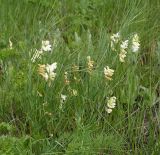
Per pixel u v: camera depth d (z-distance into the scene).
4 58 0.69
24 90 0.63
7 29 0.78
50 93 0.62
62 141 0.59
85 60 0.68
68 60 0.68
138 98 0.67
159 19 0.81
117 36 0.70
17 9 0.82
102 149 0.58
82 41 0.76
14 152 0.55
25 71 0.66
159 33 0.78
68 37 0.78
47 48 0.66
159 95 0.67
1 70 0.70
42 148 0.58
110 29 0.80
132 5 0.80
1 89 0.65
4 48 0.72
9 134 0.61
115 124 0.62
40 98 0.62
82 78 0.67
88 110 0.63
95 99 0.63
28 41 0.73
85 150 0.56
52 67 0.62
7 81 0.65
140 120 0.63
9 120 0.64
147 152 0.59
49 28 0.77
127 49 0.69
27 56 0.69
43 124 0.61
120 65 0.68
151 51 0.75
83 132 0.57
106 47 0.70
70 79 0.66
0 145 0.55
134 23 0.77
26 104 0.63
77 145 0.56
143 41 0.77
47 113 0.61
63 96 0.62
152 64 0.73
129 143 0.61
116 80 0.66
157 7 0.83
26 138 0.58
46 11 0.82
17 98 0.64
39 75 0.64
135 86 0.66
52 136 0.59
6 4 0.82
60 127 0.62
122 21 0.77
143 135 0.62
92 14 0.83
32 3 0.82
